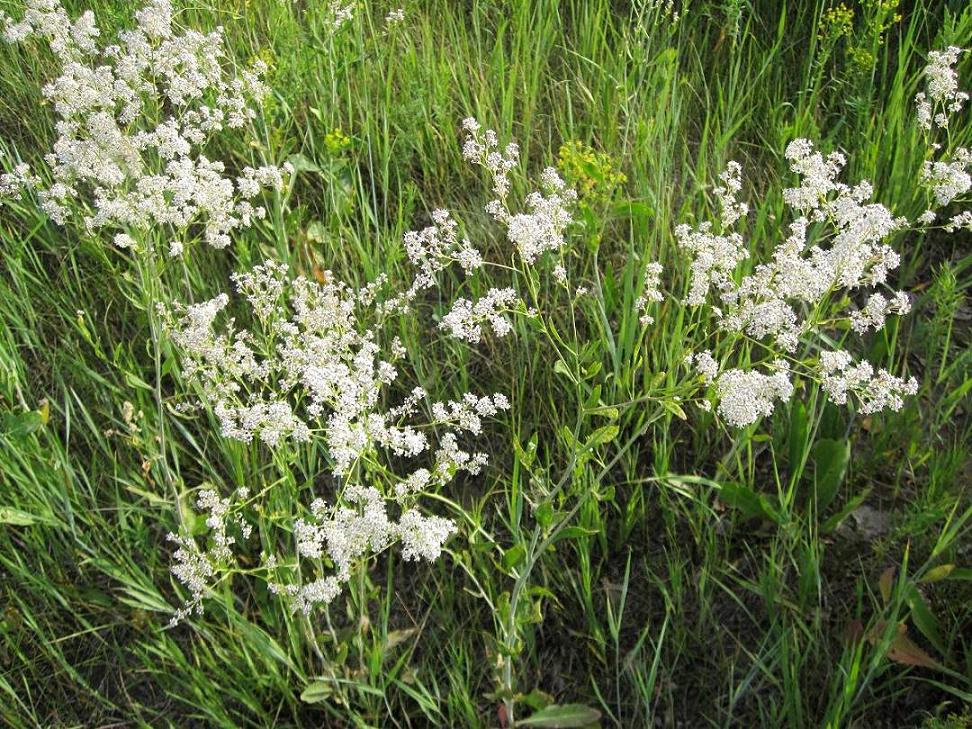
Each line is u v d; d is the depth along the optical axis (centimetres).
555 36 131
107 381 91
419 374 93
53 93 79
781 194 105
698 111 124
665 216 101
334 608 82
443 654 79
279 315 85
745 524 85
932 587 78
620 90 113
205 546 83
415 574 84
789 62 132
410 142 116
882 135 114
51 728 77
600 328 88
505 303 78
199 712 77
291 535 81
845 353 62
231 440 82
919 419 89
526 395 94
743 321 66
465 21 141
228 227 78
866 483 88
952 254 107
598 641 76
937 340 92
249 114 97
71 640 81
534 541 67
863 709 71
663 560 83
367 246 101
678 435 91
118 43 127
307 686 73
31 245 106
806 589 76
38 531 82
